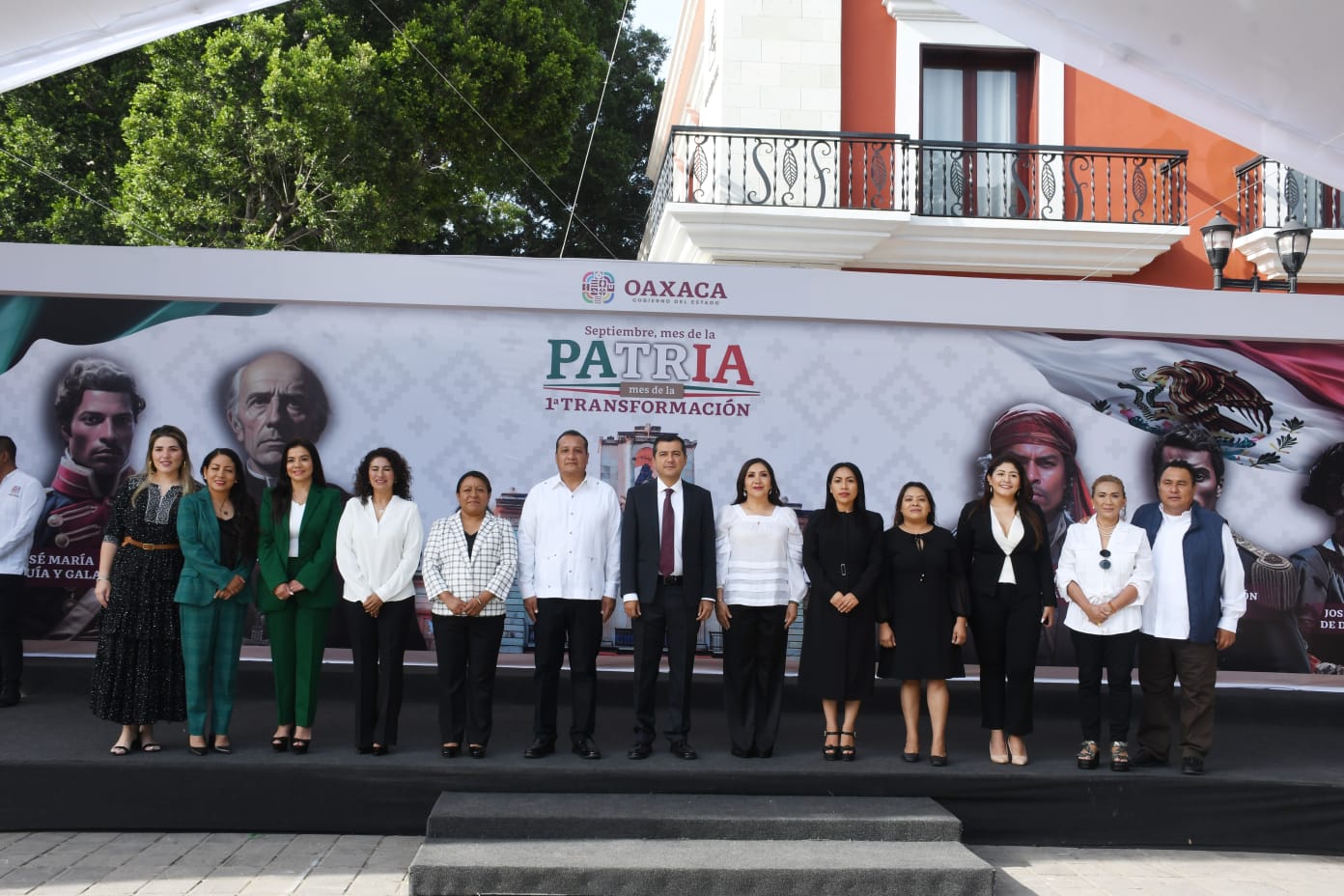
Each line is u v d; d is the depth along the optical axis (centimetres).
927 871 457
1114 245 1186
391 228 1620
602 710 705
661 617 573
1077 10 437
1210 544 576
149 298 698
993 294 716
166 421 703
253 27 1528
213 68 1490
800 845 487
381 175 1580
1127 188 1214
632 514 578
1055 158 1216
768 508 594
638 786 536
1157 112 1228
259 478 703
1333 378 735
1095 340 734
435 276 701
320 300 696
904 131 1214
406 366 709
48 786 523
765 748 575
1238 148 1221
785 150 1173
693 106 1456
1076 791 548
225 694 559
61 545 700
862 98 1212
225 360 706
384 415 708
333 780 532
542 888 449
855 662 573
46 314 704
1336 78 432
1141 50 449
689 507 579
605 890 451
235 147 1504
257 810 530
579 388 712
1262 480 732
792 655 716
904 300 713
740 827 494
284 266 695
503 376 711
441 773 534
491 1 1658
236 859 493
